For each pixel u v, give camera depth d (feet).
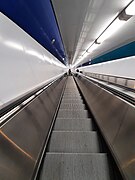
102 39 18.37
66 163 5.66
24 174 3.89
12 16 6.73
